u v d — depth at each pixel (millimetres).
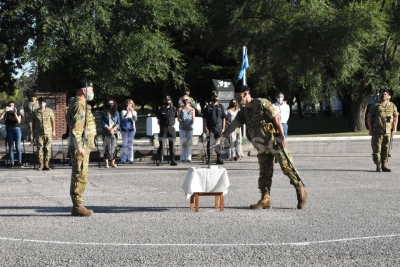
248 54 37531
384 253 7242
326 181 14156
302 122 59344
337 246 7594
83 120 9773
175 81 36125
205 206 10734
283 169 10281
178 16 32938
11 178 15711
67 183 14625
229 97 23172
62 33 29516
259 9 37438
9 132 18922
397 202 10992
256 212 10055
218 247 7586
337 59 33938
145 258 7074
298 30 34094
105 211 10305
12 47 30406
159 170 17297
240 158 20172
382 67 36594
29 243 7910
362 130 39000
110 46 31141
